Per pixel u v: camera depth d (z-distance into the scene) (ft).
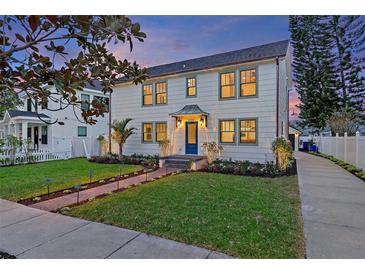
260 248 9.59
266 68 32.17
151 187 20.94
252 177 26.35
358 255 9.10
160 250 9.54
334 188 20.44
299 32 81.35
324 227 11.80
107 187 21.61
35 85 6.36
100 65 8.01
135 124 44.65
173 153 40.06
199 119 37.58
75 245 10.04
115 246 9.92
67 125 57.72
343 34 76.28
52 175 27.76
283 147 28.89
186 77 38.81
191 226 11.89
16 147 40.04
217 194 18.33
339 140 40.78
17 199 17.63
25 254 9.32
